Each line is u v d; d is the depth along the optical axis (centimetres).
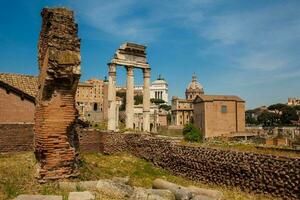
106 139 3356
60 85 1239
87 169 1462
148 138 2941
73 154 1236
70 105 1254
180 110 11006
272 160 1700
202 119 7588
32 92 2864
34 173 1211
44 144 1186
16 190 1059
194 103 8044
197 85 12544
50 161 1186
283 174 1627
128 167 2555
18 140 2356
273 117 12425
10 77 2986
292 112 11938
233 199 1695
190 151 2367
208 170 2164
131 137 3186
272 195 1681
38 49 1521
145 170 2542
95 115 8656
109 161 2744
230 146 2333
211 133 7419
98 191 1109
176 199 1312
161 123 10994
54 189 1100
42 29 1420
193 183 2209
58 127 1213
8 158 1506
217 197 1432
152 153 2842
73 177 1225
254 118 14162
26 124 2402
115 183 1160
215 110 7556
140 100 14012
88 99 11900
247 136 6450
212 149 2153
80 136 3241
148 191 1245
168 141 2661
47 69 1200
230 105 7688
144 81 4156
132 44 4028
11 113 2609
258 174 1777
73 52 1251
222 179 2036
